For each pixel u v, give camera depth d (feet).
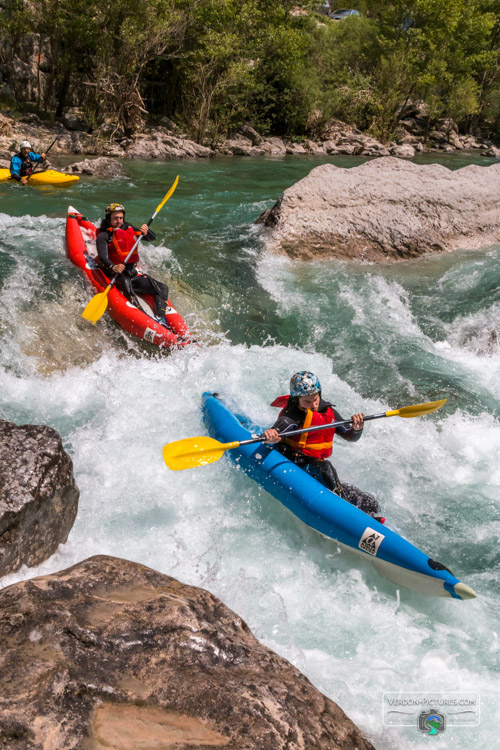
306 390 13.73
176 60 68.44
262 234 30.04
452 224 31.27
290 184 48.78
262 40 72.38
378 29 87.76
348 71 87.25
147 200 37.96
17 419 16.78
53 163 49.47
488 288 26.25
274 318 23.73
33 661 7.88
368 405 18.78
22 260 24.06
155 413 17.52
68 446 15.76
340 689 9.83
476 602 12.07
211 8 62.80
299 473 14.02
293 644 10.80
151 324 21.26
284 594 12.10
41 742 6.88
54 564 12.02
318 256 28.89
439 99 88.17
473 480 15.79
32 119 60.23
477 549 13.46
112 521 13.60
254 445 14.84
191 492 14.69
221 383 19.04
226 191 43.55
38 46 64.13
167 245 28.76
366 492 15.03
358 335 22.95
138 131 64.49
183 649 8.42
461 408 18.71
